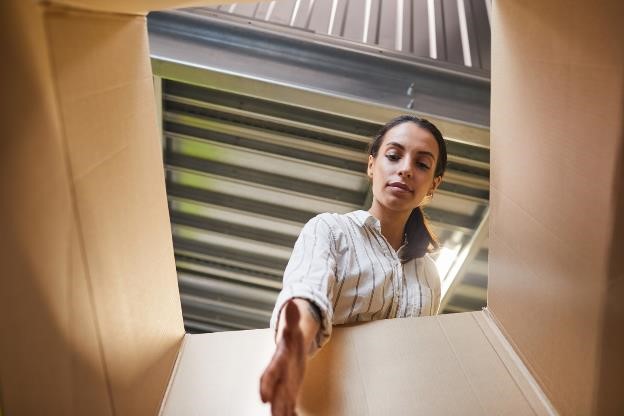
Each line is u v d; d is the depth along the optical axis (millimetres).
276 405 535
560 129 701
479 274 2637
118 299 642
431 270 1010
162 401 752
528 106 791
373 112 1822
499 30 890
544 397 741
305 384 747
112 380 601
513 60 839
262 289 2902
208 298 3014
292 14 1955
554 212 721
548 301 735
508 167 869
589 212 641
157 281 811
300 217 2473
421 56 1871
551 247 730
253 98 2031
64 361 503
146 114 796
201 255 2738
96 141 594
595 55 615
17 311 426
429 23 2066
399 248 992
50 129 482
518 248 833
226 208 2473
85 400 538
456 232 2357
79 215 542
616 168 587
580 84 650
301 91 1784
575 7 656
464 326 872
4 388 413
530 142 790
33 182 448
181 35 1783
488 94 1854
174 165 2328
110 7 624
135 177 737
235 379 797
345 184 2307
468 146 2027
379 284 884
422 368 785
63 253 505
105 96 624
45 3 479
